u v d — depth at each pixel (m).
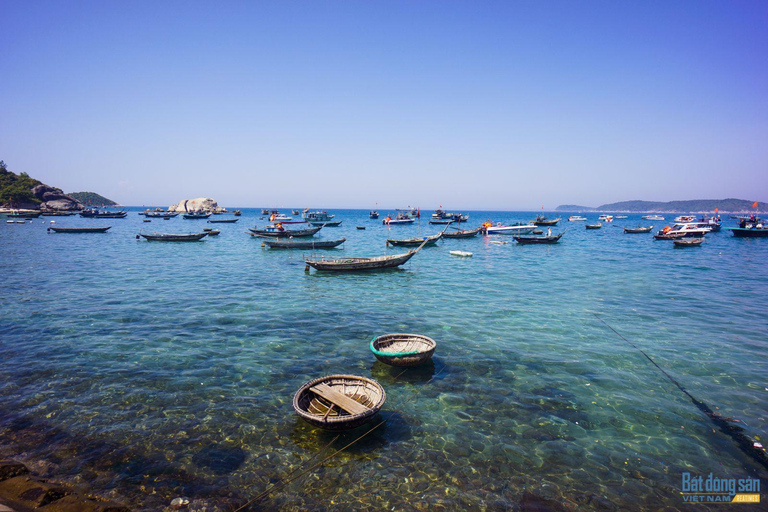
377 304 22.09
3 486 7.61
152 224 110.38
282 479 8.18
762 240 64.56
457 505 7.53
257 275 31.47
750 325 18.14
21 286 25.67
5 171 159.75
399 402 11.18
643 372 13.10
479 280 29.81
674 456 8.92
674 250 51.22
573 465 8.61
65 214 136.12
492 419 10.35
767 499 7.66
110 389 11.62
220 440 9.36
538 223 97.88
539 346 15.48
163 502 7.49
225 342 15.65
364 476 8.28
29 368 12.98
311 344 15.57
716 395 11.56
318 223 92.88
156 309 20.41
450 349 15.16
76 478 8.00
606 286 27.36
